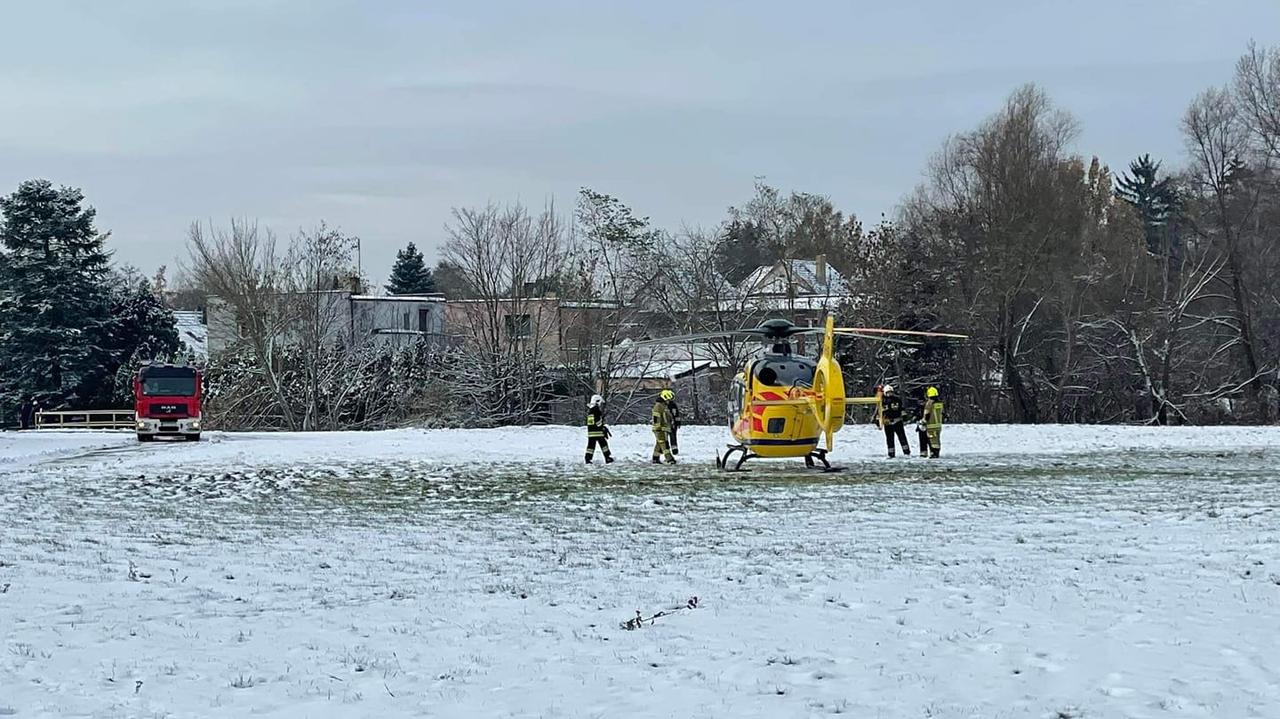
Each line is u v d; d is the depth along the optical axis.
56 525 16.92
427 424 64.50
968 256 62.50
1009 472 25.28
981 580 11.37
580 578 12.00
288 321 65.81
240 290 64.38
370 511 18.80
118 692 7.99
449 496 21.25
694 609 10.31
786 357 25.25
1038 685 7.77
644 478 24.61
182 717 7.44
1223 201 59.50
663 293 67.00
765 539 14.62
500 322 67.19
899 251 63.06
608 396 64.69
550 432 45.75
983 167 62.16
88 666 8.66
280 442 41.34
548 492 21.75
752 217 69.12
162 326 80.00
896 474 24.88
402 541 14.99
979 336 61.84
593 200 66.50
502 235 65.62
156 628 9.84
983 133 62.69
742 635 9.33
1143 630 9.16
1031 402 62.59
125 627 9.88
